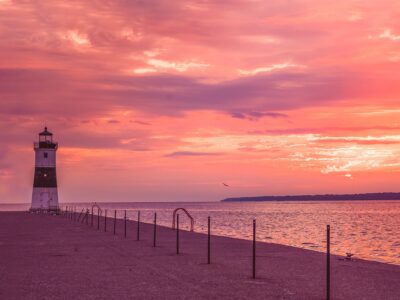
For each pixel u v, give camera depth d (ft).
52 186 310.86
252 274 57.67
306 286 50.21
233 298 43.11
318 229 256.11
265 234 215.31
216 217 448.65
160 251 84.79
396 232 230.07
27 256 76.89
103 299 42.78
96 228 157.69
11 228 159.53
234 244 100.63
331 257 77.92
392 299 44.01
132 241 106.52
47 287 49.03
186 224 306.76
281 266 66.13
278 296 44.45
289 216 472.44
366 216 463.42
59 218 251.80
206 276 56.24
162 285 49.90
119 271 60.03
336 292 47.09
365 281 53.88
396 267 65.67
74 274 57.57
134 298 43.14
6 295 44.96
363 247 150.61
